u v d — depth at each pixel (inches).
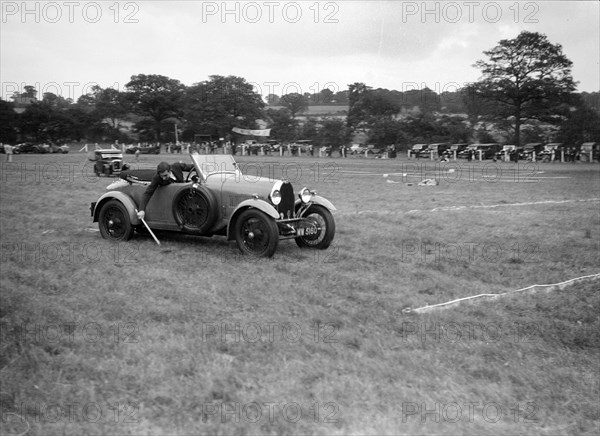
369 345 204.5
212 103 2864.2
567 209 613.0
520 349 216.5
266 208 335.6
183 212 368.2
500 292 287.9
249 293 262.1
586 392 188.9
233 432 148.7
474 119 2839.6
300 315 234.2
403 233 440.8
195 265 317.1
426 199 717.9
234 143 2763.3
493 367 197.2
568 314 257.3
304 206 378.6
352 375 181.8
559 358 212.5
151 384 169.6
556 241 419.2
